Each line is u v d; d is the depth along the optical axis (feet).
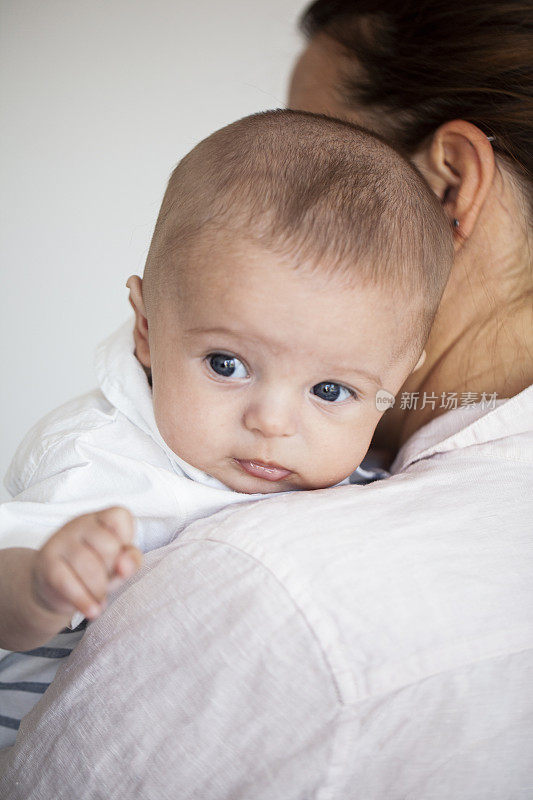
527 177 2.64
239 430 2.54
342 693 1.81
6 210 6.86
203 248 2.48
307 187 2.50
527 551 2.10
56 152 6.88
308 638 1.87
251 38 6.70
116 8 6.82
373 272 2.47
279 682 1.87
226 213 2.49
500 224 2.69
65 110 6.86
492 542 2.09
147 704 2.00
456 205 2.76
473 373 2.77
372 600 1.90
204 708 1.93
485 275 2.73
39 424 3.06
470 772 1.88
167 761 1.94
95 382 6.77
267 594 1.93
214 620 1.98
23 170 6.88
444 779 1.86
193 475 2.68
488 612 1.96
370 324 2.48
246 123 2.77
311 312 2.39
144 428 2.81
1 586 2.15
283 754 1.84
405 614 1.90
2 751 2.69
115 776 1.99
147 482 2.61
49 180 6.87
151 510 2.61
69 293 6.84
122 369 2.87
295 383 2.49
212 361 2.52
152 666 2.03
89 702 2.10
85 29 6.84
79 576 1.77
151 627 2.07
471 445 2.43
